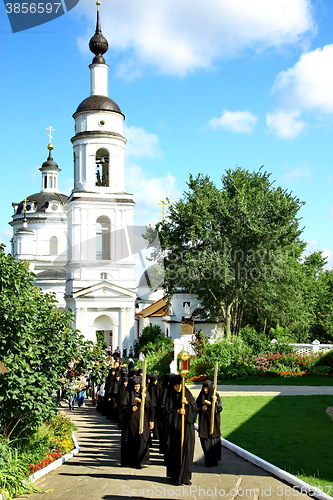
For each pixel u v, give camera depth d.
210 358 29.83
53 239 72.69
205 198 37.91
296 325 40.94
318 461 11.58
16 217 74.25
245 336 31.86
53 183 77.44
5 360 11.84
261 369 28.95
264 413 17.97
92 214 47.16
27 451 12.32
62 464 12.47
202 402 11.88
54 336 14.23
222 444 13.85
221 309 39.59
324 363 29.48
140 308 50.69
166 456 10.96
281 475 10.62
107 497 9.70
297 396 21.73
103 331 48.38
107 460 12.91
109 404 20.50
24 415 12.70
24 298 12.58
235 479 10.67
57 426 15.43
